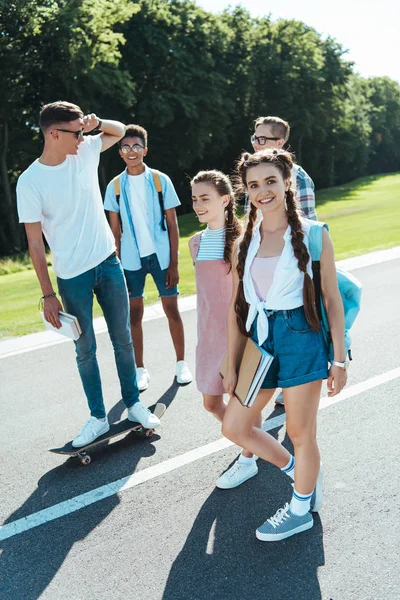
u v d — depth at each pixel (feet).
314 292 8.67
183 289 27.35
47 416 14.96
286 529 9.57
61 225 11.87
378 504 10.36
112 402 15.58
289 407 9.00
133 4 96.27
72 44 83.71
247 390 8.89
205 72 113.60
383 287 25.45
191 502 10.89
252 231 9.12
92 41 88.07
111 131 12.51
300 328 8.73
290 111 146.00
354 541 9.47
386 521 9.90
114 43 89.51
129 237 15.65
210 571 9.09
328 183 187.62
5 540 10.20
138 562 9.42
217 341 11.06
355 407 14.11
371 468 11.49
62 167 11.61
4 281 42.60
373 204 79.71
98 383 12.84
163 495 11.17
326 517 10.11
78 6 85.25
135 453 12.76
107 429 13.02
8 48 79.41
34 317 25.44
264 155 8.64
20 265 54.75
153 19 107.24
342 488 10.91
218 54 125.18
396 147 273.33
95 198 12.34
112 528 10.31
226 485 11.20
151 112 106.73
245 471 11.36
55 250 12.06
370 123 261.44
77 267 12.10
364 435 12.77
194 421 14.05
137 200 15.47
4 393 16.60
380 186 134.92
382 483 10.98
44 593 8.91
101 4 88.07
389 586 8.48
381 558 9.05
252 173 8.55
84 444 12.51
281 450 9.93
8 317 26.22
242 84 130.21
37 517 10.78
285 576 8.85
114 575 9.18
